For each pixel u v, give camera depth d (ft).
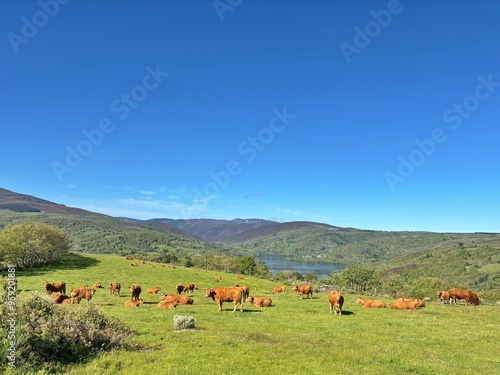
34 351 33.45
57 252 260.62
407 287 288.71
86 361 35.12
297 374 34.65
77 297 96.48
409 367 39.40
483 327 69.21
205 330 56.13
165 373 32.42
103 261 271.69
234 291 83.20
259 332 56.29
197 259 423.23
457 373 38.32
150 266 260.01
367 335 58.34
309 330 61.57
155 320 65.62
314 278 430.20
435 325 70.18
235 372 34.14
